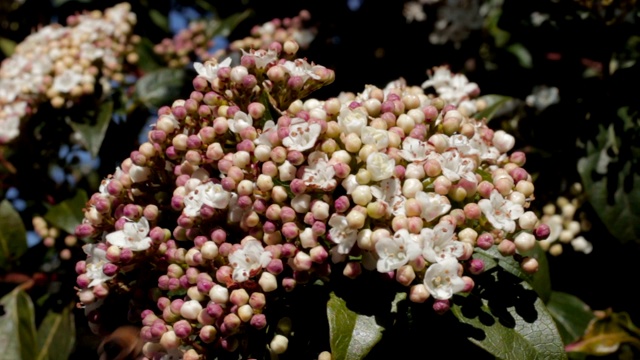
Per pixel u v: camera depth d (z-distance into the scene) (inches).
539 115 11.2
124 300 8.7
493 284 8.0
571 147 10.9
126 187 8.7
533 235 8.0
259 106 8.4
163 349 8.2
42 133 11.4
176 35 14.0
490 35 12.6
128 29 12.2
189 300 8.1
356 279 8.0
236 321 7.8
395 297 7.8
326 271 7.9
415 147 8.0
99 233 8.8
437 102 8.5
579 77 11.4
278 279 8.1
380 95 8.5
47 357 11.0
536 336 7.8
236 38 13.9
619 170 10.4
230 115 8.5
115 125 11.6
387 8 13.2
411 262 7.5
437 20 13.1
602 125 10.7
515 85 12.1
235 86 8.6
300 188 7.8
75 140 11.7
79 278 8.5
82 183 11.7
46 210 11.5
